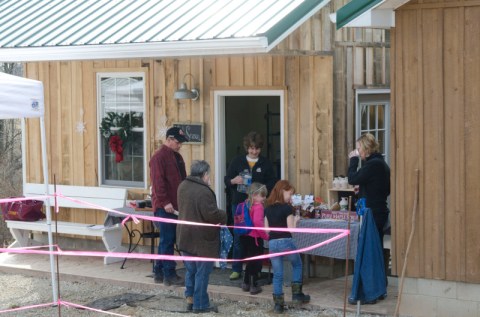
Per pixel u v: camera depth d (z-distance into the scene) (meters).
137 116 12.67
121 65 12.65
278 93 11.18
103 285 11.13
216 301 10.08
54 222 13.10
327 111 10.81
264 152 13.78
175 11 11.57
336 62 11.00
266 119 13.63
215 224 9.43
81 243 13.30
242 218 10.04
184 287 10.53
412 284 8.75
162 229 10.51
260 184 9.88
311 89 10.92
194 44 10.20
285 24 9.88
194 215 9.40
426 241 8.62
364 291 9.25
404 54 8.66
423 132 8.58
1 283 11.52
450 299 8.55
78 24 12.20
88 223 13.07
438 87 8.48
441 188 8.51
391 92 8.76
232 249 11.41
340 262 10.92
